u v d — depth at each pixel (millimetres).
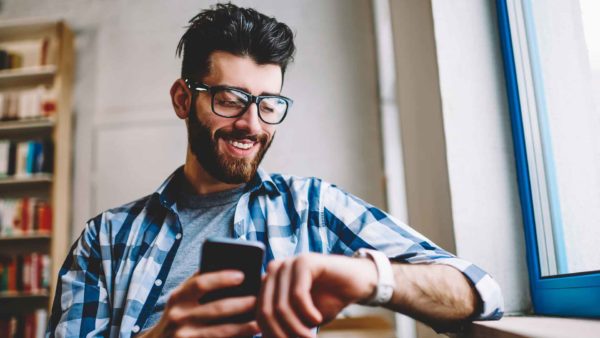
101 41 3711
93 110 3621
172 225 1164
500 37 1251
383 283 709
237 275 652
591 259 939
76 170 3555
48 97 3621
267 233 1134
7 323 3344
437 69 1247
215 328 667
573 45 984
